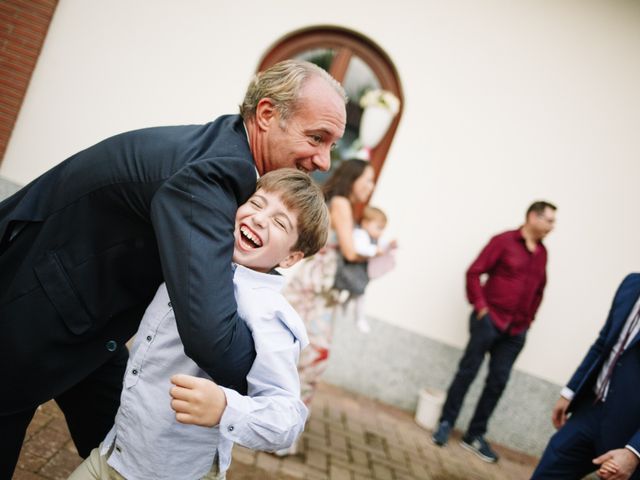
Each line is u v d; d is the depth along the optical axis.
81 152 1.42
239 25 4.87
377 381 4.88
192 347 1.08
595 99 4.84
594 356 2.61
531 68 4.84
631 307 2.46
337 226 3.20
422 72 4.85
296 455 3.32
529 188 4.89
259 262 1.32
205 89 4.90
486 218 4.89
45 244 1.33
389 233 4.88
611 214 4.89
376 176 4.97
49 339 1.32
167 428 1.28
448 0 4.81
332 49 4.98
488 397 4.40
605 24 4.80
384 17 4.83
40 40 4.69
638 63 4.80
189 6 4.83
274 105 1.33
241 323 1.18
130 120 4.89
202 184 1.13
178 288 1.08
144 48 4.84
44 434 2.68
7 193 4.82
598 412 2.42
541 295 4.37
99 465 1.36
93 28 4.80
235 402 1.12
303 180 1.35
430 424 4.58
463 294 4.89
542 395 4.93
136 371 1.31
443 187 4.87
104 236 1.31
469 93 4.85
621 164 4.87
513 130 4.87
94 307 1.34
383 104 4.78
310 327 3.17
